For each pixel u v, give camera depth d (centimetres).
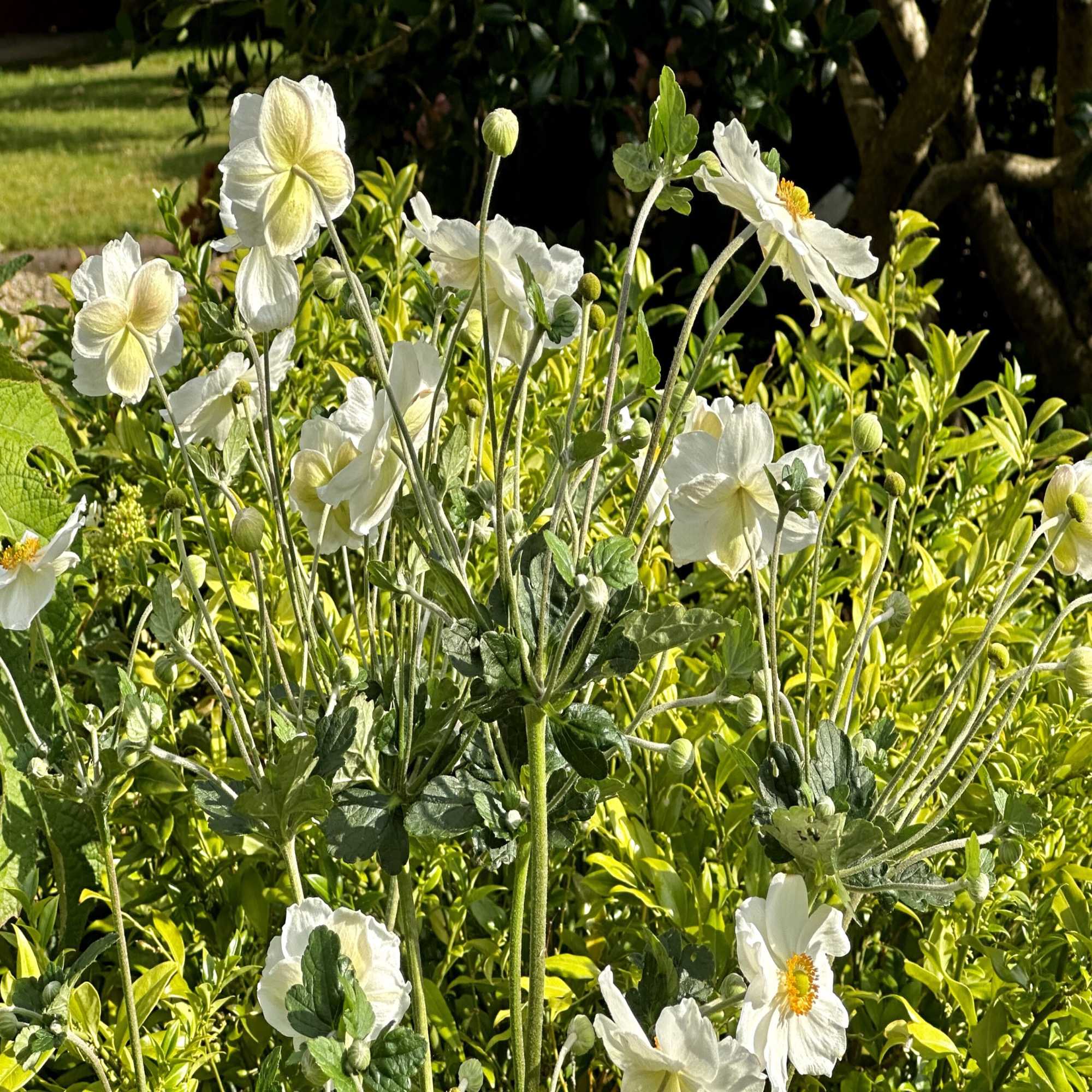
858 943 171
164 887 162
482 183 353
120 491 225
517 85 327
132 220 1049
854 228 384
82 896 149
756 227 120
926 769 168
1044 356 397
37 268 859
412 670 118
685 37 330
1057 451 207
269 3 366
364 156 363
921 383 213
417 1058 92
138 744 117
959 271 426
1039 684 188
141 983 134
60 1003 109
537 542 115
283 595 176
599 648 106
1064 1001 151
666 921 159
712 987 125
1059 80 371
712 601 209
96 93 1642
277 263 114
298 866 156
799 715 171
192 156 1302
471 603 110
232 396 134
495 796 118
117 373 129
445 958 162
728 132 112
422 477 110
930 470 221
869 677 175
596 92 348
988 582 198
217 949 162
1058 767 171
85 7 2086
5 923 154
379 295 266
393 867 116
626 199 374
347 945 101
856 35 332
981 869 111
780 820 112
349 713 114
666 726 172
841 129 414
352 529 112
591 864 175
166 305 128
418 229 124
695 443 117
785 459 118
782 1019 106
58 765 123
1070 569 126
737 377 253
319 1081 92
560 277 126
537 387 217
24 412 188
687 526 118
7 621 130
